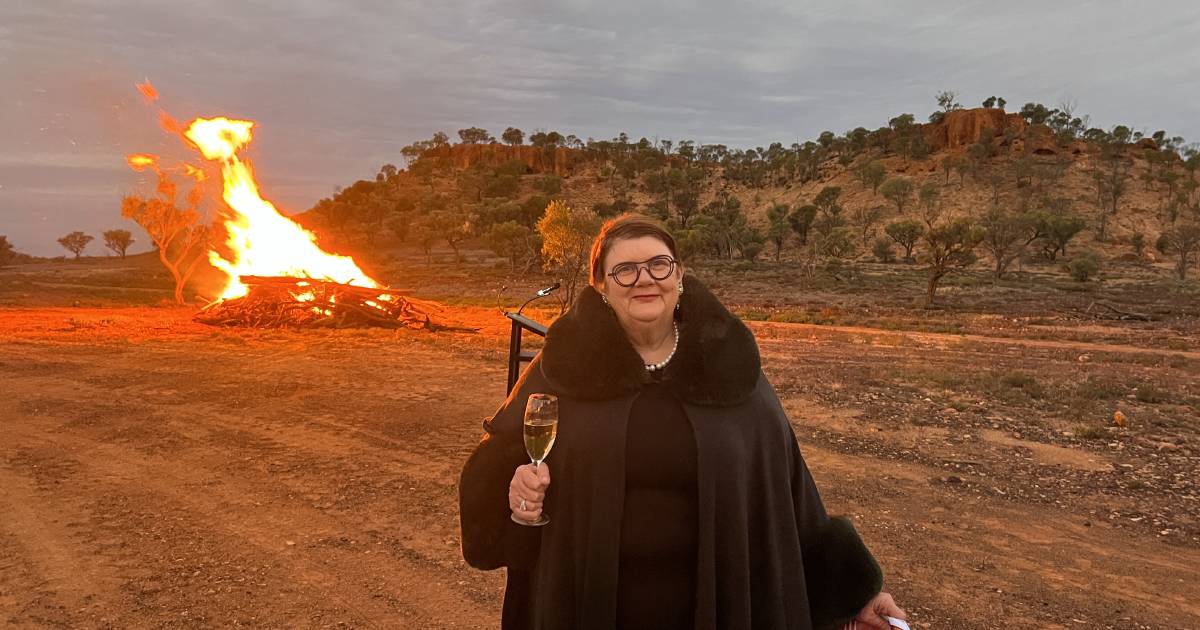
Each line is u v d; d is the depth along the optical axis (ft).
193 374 41.42
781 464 5.40
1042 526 20.56
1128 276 293.84
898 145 613.52
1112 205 480.23
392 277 270.67
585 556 5.08
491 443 5.60
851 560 5.70
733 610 5.02
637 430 5.10
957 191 534.37
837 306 155.74
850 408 35.50
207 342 56.90
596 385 5.13
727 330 5.32
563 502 5.21
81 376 40.50
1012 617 15.05
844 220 509.35
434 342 59.88
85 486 22.17
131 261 360.28
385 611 14.32
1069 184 523.70
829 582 5.75
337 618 13.96
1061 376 50.70
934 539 19.38
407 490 21.95
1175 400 41.16
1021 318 128.57
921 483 24.23
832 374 46.29
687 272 5.60
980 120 610.65
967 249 154.92
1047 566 17.79
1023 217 353.92
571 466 5.14
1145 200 490.90
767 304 159.53
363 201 599.98
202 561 16.56
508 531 5.64
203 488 22.04
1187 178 525.75
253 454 25.77
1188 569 17.78
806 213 443.32
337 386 38.50
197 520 19.29
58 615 13.89
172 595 14.82
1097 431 30.89
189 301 127.85
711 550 4.96
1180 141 597.11
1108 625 14.78
